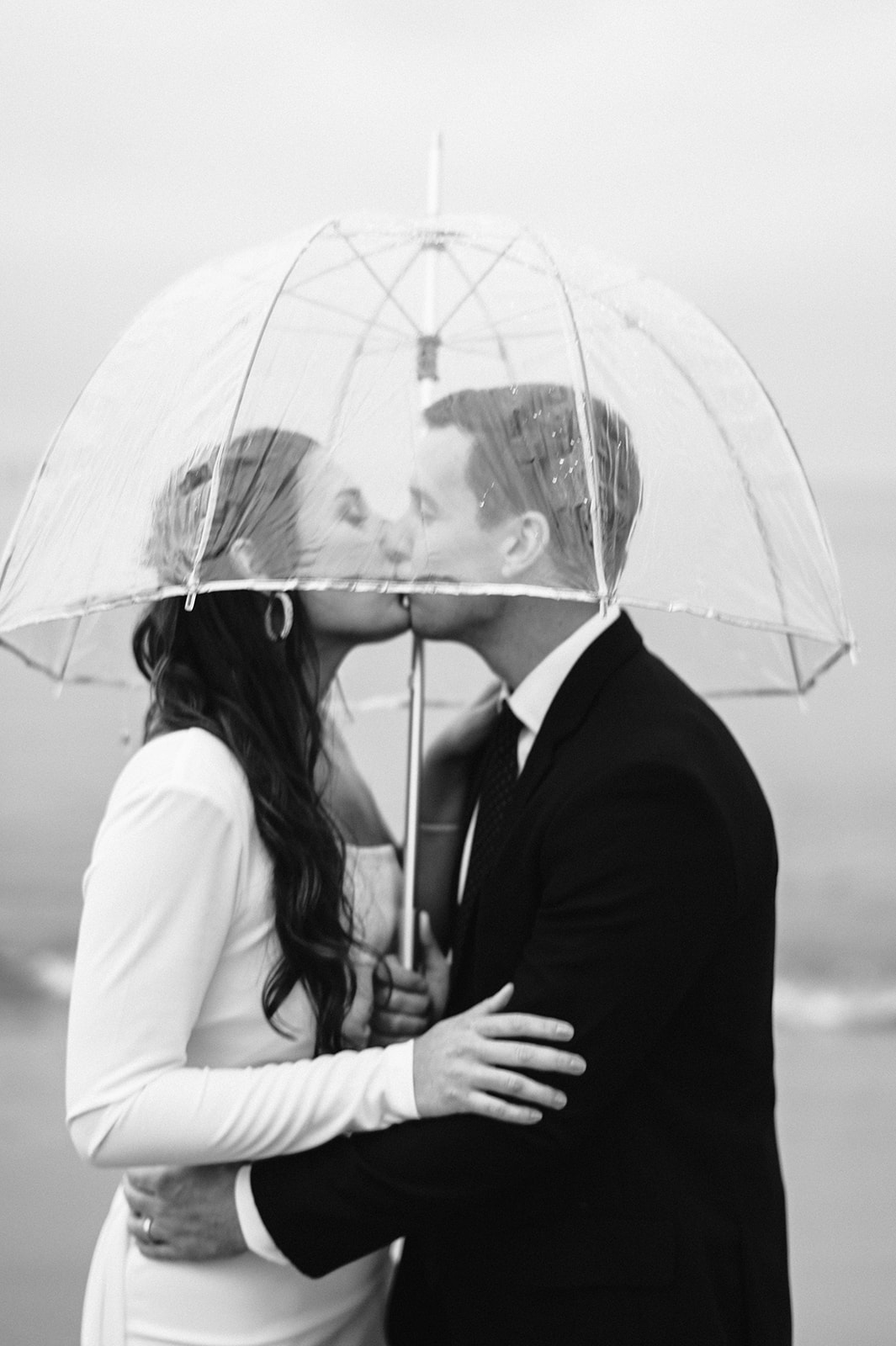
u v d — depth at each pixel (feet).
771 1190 5.48
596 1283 5.13
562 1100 4.94
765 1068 5.56
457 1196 4.99
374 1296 5.82
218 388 4.94
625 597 4.74
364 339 5.04
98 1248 5.65
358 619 5.53
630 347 5.27
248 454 4.78
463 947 5.60
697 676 7.20
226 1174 5.14
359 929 5.76
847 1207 14.02
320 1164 5.06
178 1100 4.82
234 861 5.00
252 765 5.09
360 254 5.27
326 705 6.10
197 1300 5.20
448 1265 5.39
